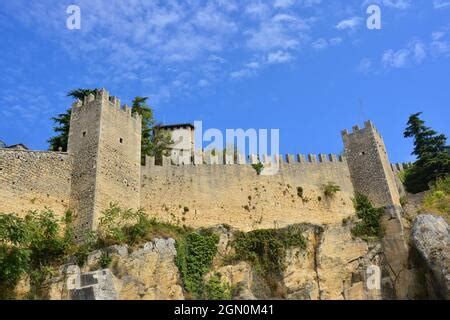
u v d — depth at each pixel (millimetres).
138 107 60719
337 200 52812
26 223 37000
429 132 63344
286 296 44094
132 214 42406
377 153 55062
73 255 38031
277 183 51344
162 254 40875
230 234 46312
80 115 46562
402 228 50312
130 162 46688
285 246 46688
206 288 41531
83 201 41750
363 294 46531
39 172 41906
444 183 57000
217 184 49219
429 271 46062
